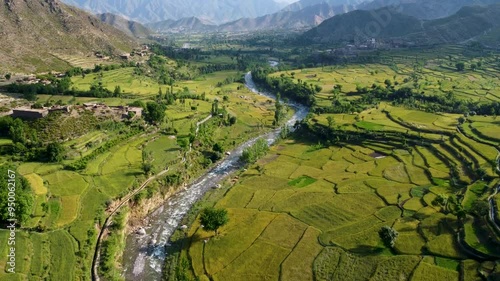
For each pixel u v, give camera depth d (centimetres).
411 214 11438
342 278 9031
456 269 8912
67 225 10325
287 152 17975
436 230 10406
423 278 8706
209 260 9981
